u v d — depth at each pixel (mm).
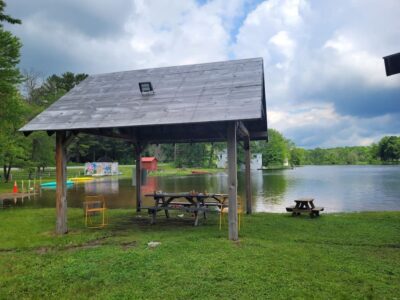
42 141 33531
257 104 7520
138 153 12773
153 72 11055
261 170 74438
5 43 16453
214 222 10352
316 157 157250
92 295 4609
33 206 16969
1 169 46438
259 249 6621
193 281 4938
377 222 9984
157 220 10797
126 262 5887
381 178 41094
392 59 7742
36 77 49562
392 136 110938
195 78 9789
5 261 6176
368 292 4520
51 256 6477
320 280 4930
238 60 10383
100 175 45312
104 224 10086
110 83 10867
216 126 8367
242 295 4457
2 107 17453
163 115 7996
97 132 9781
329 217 11164
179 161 76688
